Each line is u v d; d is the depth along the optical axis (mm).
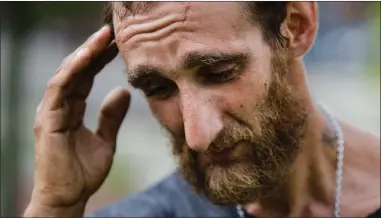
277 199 1320
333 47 4371
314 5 1186
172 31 1041
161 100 1146
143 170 4648
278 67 1137
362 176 1320
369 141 1357
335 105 4055
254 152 1145
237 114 1090
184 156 1191
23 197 3475
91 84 1334
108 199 4281
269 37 1111
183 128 1150
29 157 3924
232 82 1078
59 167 1318
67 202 1328
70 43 4176
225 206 1330
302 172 1292
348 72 4312
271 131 1151
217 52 1041
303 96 1249
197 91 1063
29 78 4141
